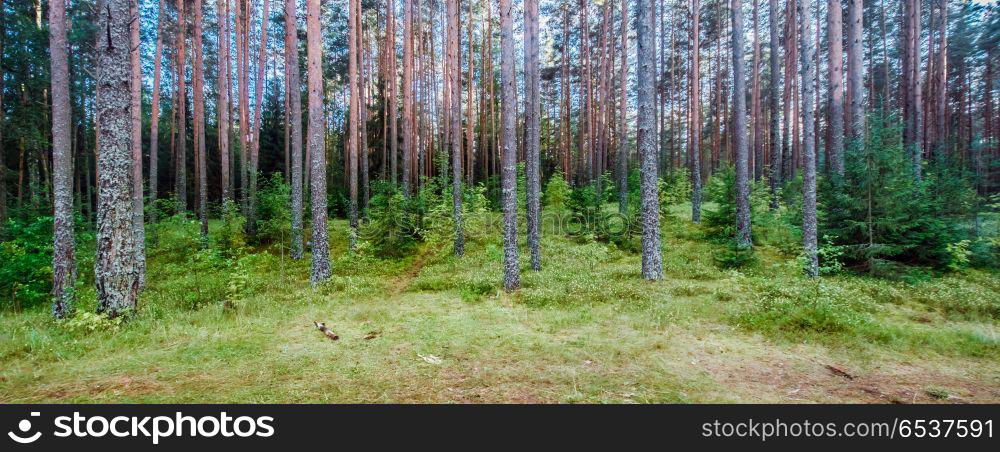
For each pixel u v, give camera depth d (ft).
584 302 29.09
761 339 20.70
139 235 38.04
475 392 15.12
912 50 64.54
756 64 80.89
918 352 18.43
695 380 16.06
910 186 33.60
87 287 38.01
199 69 57.52
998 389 15.05
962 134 87.35
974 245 34.53
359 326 24.49
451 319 25.89
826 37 88.22
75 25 47.09
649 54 35.99
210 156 109.81
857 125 42.80
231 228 57.98
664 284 33.35
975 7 81.05
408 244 53.52
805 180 34.50
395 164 75.05
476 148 121.70
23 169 72.23
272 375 16.79
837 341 19.79
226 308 28.60
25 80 55.62
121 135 25.20
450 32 53.21
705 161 121.49
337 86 114.42
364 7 84.58
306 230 63.77
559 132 121.39
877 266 32.22
